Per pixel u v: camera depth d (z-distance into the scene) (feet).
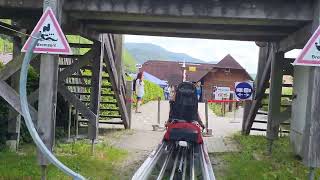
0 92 29.43
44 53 25.70
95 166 35.65
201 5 29.91
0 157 36.06
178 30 41.39
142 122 74.79
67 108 53.42
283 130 59.21
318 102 28.71
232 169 37.19
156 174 35.42
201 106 118.42
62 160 35.99
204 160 35.29
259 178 33.73
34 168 32.24
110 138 53.42
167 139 42.16
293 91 44.60
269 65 48.83
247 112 59.88
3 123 40.55
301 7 30.07
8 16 36.27
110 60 48.98
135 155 43.29
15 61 30.71
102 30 42.47
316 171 35.65
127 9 30.14
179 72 237.66
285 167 37.76
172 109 45.47
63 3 30.01
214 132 65.62
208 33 42.83
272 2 29.96
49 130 27.73
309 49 27.02
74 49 56.13
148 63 243.19
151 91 135.13
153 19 34.42
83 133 53.83
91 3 30.17
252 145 50.70
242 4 29.94
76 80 54.80
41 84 27.68
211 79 202.39
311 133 28.86
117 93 55.06
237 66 204.23
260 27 37.29
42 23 25.13
